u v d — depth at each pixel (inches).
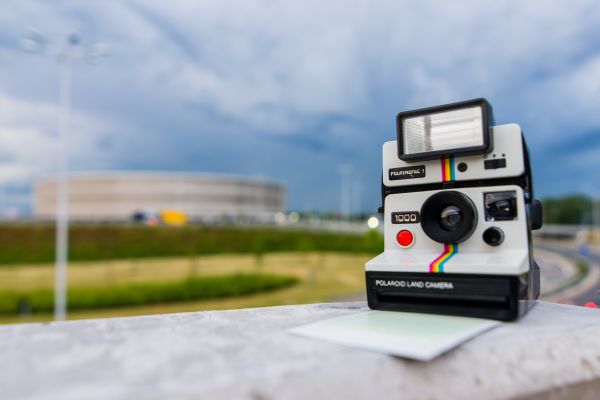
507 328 9.1
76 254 342.6
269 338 8.2
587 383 8.0
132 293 174.1
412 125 11.8
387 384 6.6
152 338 8.1
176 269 277.7
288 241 400.2
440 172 11.5
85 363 6.5
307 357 6.8
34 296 167.9
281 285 204.1
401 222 12.1
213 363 6.5
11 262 320.2
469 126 10.9
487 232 10.8
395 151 12.3
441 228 11.4
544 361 7.9
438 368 7.2
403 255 11.6
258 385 5.9
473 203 11.0
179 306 165.2
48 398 5.1
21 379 5.8
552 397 7.6
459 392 7.0
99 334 8.5
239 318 10.4
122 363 6.5
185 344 7.6
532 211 11.7
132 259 347.3
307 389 6.1
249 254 374.6
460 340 7.9
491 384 7.2
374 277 11.3
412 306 10.7
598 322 9.8
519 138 10.7
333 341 7.8
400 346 7.4
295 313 11.1
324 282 215.9
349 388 6.3
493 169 10.8
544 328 9.1
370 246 300.5
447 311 10.3
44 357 6.8
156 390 5.4
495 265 9.6
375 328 8.8
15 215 689.0
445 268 10.2
